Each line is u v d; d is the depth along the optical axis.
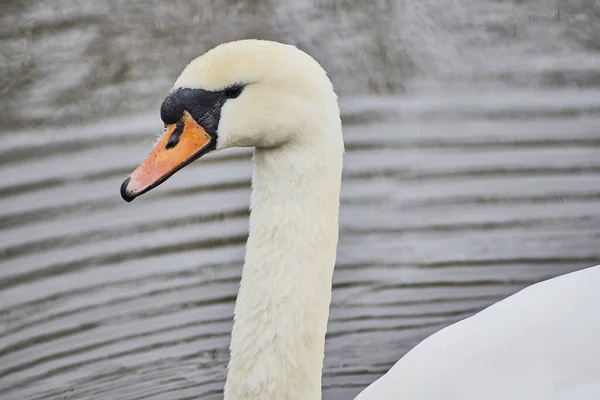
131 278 10.83
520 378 7.14
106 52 13.88
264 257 6.42
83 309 10.42
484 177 12.40
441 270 11.12
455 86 13.89
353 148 12.72
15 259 10.88
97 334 10.13
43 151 12.25
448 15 15.18
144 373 9.73
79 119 12.78
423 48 14.52
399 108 13.43
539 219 11.84
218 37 14.34
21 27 14.18
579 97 13.80
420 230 11.60
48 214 11.40
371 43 14.50
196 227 11.47
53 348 9.92
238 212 11.66
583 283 7.38
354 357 9.91
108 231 11.32
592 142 13.02
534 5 15.47
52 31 14.14
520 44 14.72
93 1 14.73
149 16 14.52
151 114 12.92
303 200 6.31
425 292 10.82
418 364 7.50
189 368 9.83
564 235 11.65
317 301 6.46
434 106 13.50
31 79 13.37
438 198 12.06
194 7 14.79
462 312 10.55
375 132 13.02
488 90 13.85
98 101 13.08
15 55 13.74
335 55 14.28
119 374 9.70
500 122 13.29
